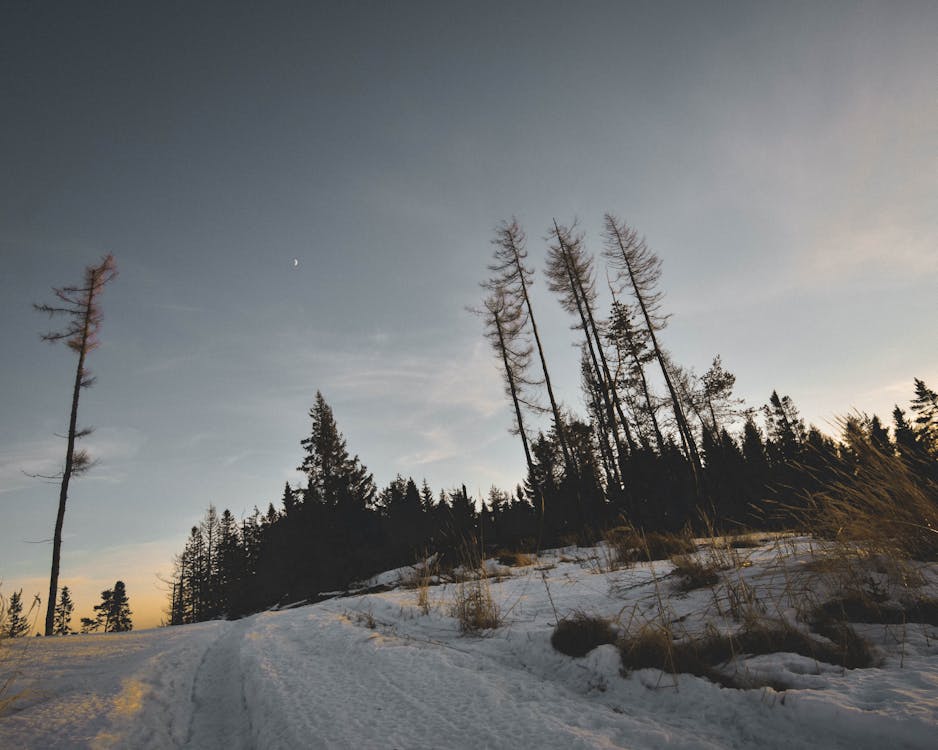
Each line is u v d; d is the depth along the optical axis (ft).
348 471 113.19
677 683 8.23
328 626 18.95
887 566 11.22
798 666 7.99
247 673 13.87
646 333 76.38
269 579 88.17
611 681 9.08
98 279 59.26
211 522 172.86
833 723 6.03
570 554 43.70
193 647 20.30
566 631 11.21
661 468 83.82
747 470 73.00
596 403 85.10
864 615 9.68
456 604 19.45
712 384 106.63
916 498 11.55
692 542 24.71
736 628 10.26
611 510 69.82
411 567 55.01
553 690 9.19
